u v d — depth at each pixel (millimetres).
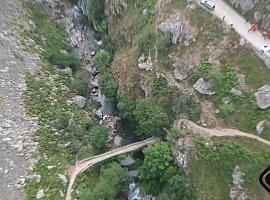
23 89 104375
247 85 91438
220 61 95188
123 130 105688
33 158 95375
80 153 98938
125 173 96000
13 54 109500
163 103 99438
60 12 127438
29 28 117625
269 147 86375
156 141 98062
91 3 121500
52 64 113562
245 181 85875
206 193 89562
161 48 103000
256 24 94500
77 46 122375
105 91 107062
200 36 98500
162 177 93750
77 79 111750
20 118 99625
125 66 108375
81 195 91000
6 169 92438
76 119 104625
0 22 114000
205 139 92000
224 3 99250
